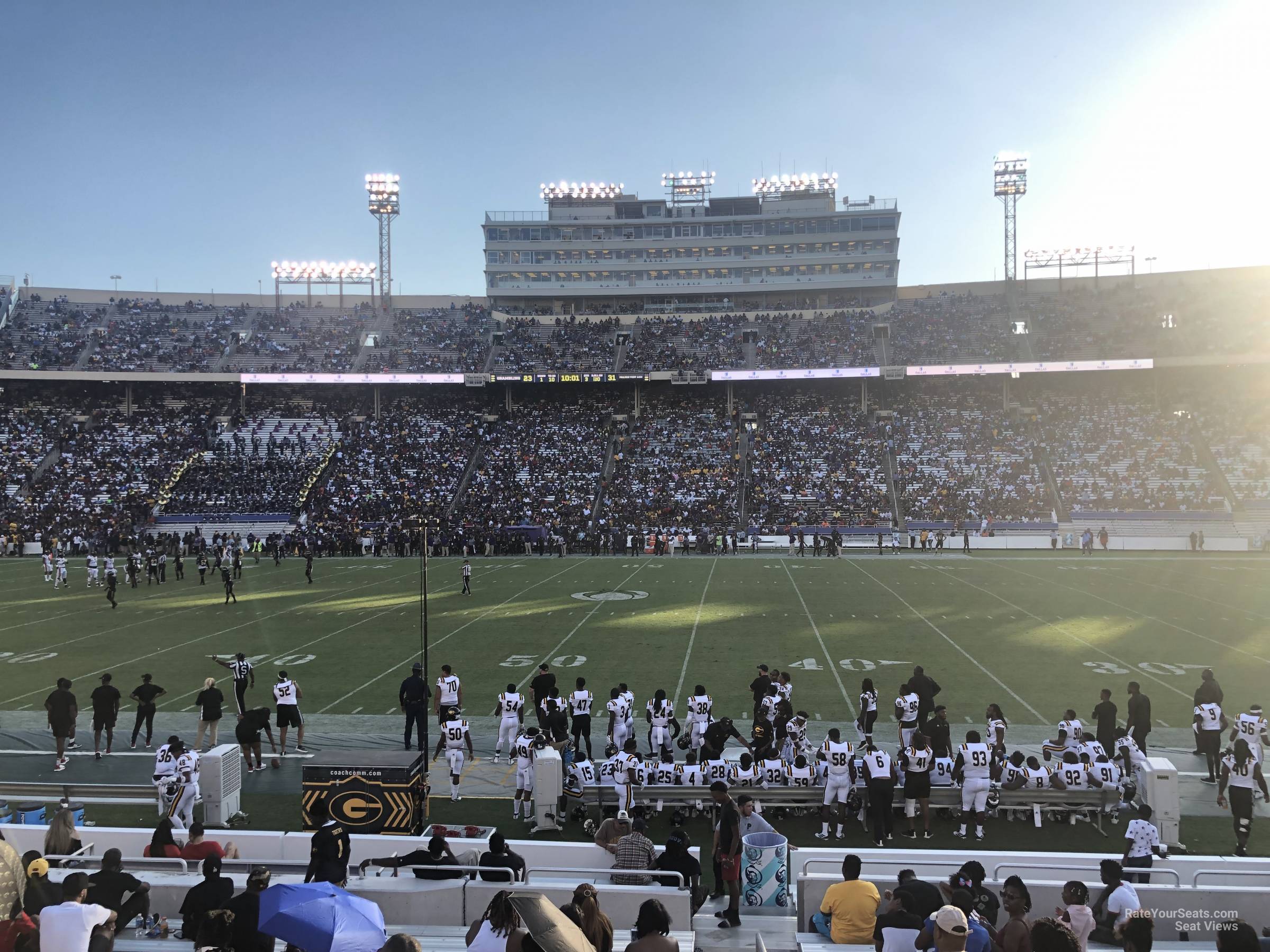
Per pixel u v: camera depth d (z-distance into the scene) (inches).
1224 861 377.1
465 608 1194.6
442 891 338.6
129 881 315.3
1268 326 2459.4
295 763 602.5
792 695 735.7
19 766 600.4
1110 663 828.6
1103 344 2496.3
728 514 2090.3
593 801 504.1
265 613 1182.9
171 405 2568.9
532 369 2613.2
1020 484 2116.1
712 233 3075.8
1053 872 374.0
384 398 2645.2
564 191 3147.1
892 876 374.6
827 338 2691.9
